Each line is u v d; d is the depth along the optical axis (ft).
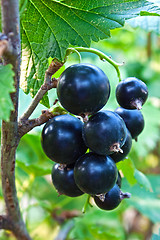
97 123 0.45
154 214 0.73
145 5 0.48
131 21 0.66
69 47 0.51
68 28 0.48
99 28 0.48
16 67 0.41
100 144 0.44
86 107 0.44
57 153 0.46
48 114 0.47
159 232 0.64
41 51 0.49
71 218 0.75
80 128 0.47
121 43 1.24
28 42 0.49
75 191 0.49
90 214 0.77
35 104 0.46
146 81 1.17
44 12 0.48
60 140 0.46
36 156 0.81
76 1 0.47
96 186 0.45
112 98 0.81
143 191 0.76
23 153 0.79
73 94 0.43
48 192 0.90
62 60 0.47
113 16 0.48
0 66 0.39
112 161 0.46
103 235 0.72
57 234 0.74
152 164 1.11
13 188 0.50
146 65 1.21
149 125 0.92
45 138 0.47
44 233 0.83
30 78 0.50
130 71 1.15
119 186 0.52
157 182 0.82
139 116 0.52
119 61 1.13
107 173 0.45
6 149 0.46
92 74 0.44
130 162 0.57
